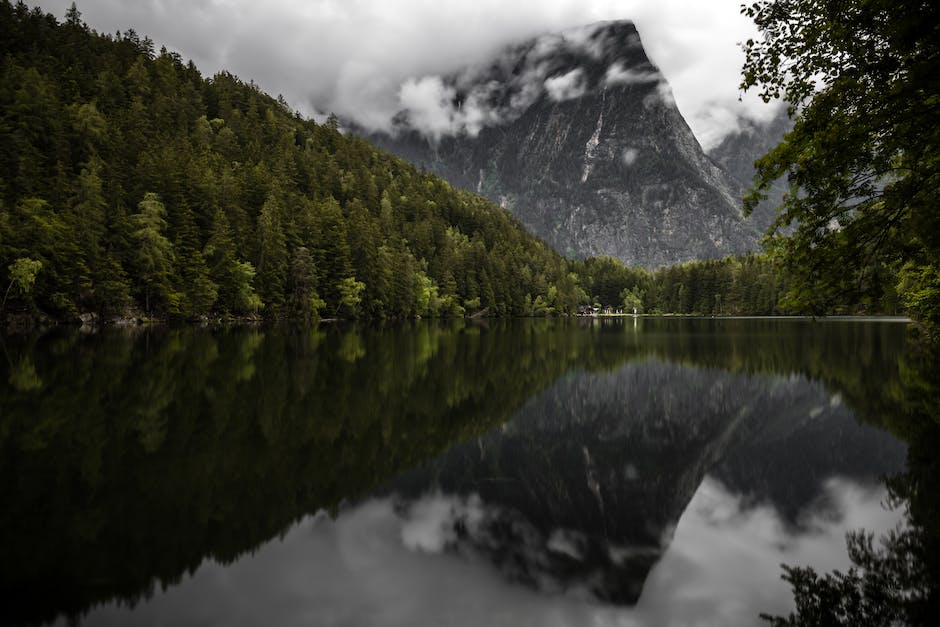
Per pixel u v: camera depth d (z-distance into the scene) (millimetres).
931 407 18938
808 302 11141
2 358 26734
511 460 12836
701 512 9719
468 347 42938
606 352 41375
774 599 6574
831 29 8312
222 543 7660
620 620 6008
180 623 5578
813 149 9242
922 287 25594
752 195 10367
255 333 52875
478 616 6012
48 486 9539
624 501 10211
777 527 9039
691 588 6828
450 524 8820
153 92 123375
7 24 110250
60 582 6391
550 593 6621
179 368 24500
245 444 12695
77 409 15633
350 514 9023
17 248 47781
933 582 7004
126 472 10438
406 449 13242
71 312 52250
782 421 17766
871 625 5898
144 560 7043
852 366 30469
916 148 8883
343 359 30594
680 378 27672
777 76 9438
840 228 10328
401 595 6414
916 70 7785
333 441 13414
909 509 9883
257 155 118438
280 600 6172
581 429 16531
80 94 101938
